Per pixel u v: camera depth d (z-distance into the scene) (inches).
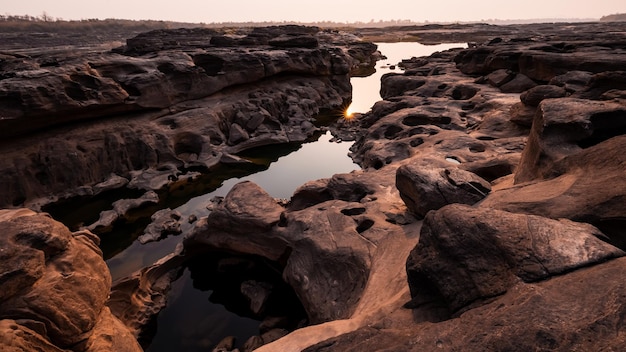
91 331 271.0
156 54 1235.9
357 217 510.0
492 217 250.8
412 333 202.1
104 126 903.7
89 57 974.4
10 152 743.7
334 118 1544.0
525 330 166.6
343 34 4690.0
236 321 474.3
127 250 631.8
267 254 538.0
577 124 394.9
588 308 169.9
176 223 700.0
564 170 354.6
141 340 442.0
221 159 1045.2
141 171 910.4
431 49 4195.4
